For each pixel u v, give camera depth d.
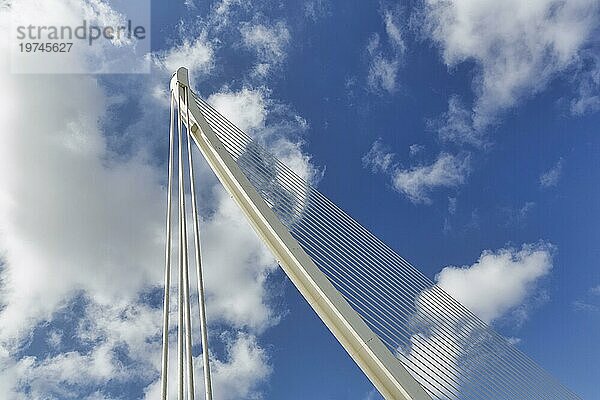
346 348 10.87
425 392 10.01
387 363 10.21
